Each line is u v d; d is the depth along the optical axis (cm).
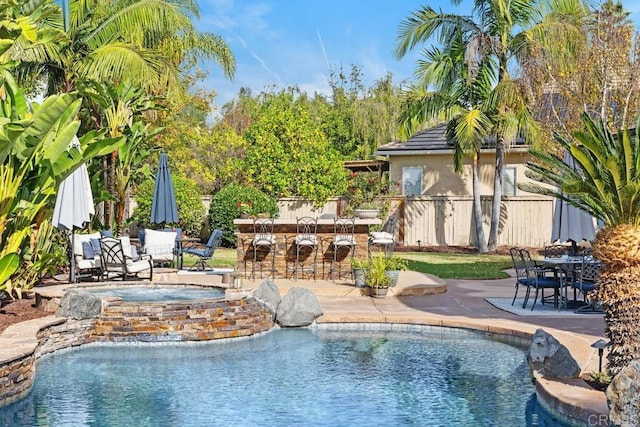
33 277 1251
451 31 2484
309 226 1656
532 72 2202
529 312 1241
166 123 2842
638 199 643
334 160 2812
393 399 745
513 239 2648
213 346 1038
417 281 1616
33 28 1144
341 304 1346
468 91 2525
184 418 675
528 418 673
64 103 970
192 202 2550
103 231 1633
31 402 732
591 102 2002
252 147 2883
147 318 1056
